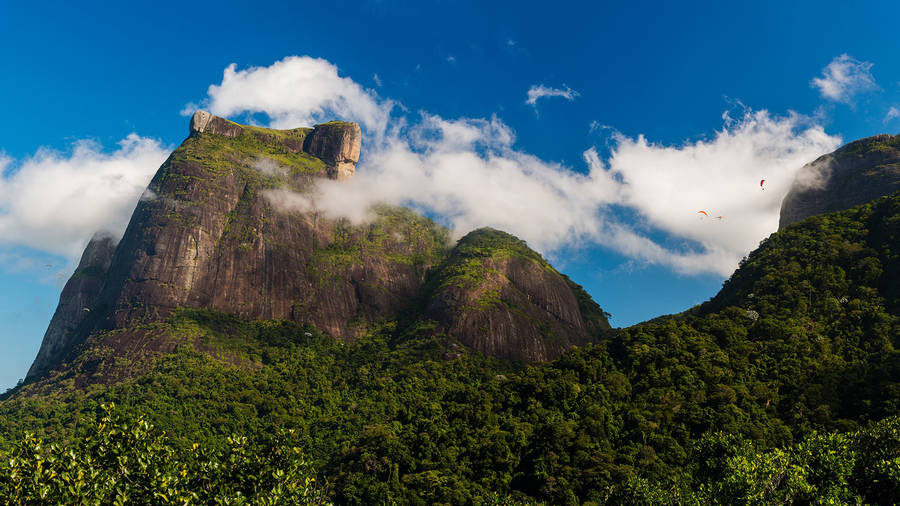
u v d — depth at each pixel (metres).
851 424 65.81
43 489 30.33
